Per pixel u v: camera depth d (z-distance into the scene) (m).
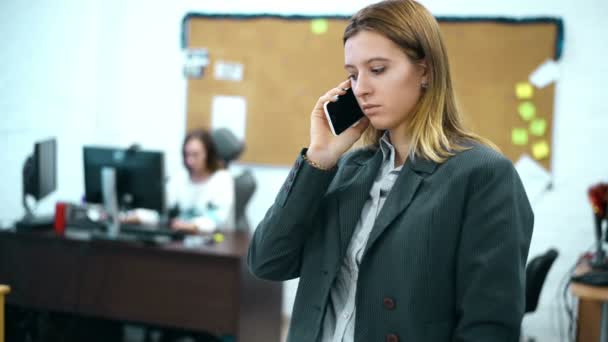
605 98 3.59
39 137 4.57
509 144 3.72
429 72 0.98
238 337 2.71
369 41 0.96
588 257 3.20
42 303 3.03
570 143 3.65
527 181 3.70
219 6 4.22
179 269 2.79
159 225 3.26
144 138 4.39
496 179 0.93
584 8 3.59
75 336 3.14
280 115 4.10
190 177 3.46
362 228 1.04
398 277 0.95
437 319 0.94
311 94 4.04
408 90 0.97
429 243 0.93
